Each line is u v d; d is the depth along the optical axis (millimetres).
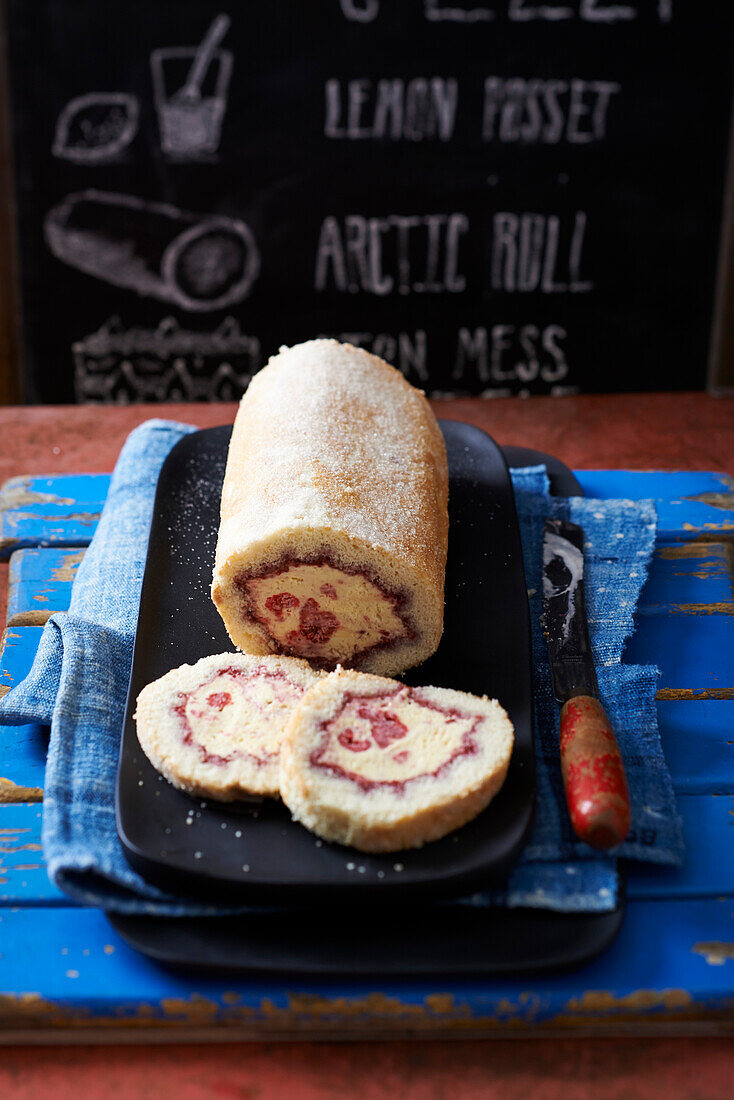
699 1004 737
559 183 1611
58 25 1501
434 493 912
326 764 769
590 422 1203
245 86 1544
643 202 1624
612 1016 737
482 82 1552
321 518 836
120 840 769
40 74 1523
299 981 735
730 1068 733
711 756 842
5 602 978
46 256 1613
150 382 1706
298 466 877
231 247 1629
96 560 950
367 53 1532
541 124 1578
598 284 1673
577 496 1028
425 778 765
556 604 913
